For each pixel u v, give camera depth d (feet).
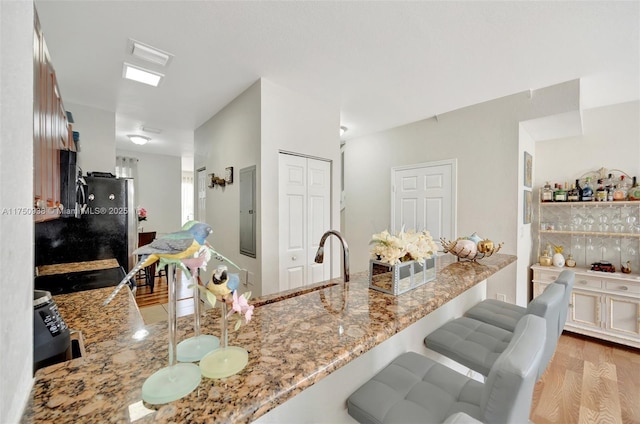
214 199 11.69
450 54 7.02
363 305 3.64
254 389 1.92
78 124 10.34
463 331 4.89
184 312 11.14
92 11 5.47
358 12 5.54
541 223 11.28
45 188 3.67
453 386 3.36
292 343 2.60
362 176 14.56
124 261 9.32
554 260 10.39
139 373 2.13
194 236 2.00
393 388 3.38
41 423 1.61
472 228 10.54
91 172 9.78
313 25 5.95
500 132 9.80
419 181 12.19
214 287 2.22
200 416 1.68
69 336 2.93
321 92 9.30
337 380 3.34
